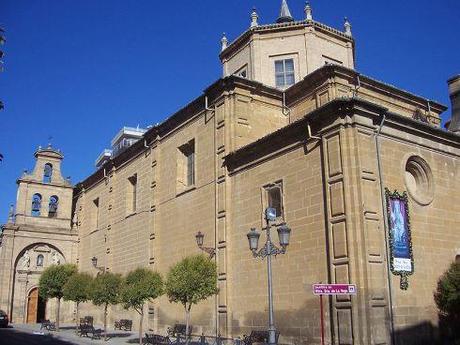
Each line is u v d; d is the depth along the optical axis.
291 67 27.89
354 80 23.20
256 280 20.00
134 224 32.03
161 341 21.05
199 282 18.72
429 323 16.58
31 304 42.16
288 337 17.89
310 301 17.14
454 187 19.48
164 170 29.03
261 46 28.42
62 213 45.06
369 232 15.77
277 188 19.72
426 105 26.80
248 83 23.92
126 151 34.22
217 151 23.66
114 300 25.52
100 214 38.88
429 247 17.66
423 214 17.88
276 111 24.84
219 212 22.75
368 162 16.53
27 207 43.91
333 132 17.00
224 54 30.72
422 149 18.64
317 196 17.53
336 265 16.11
